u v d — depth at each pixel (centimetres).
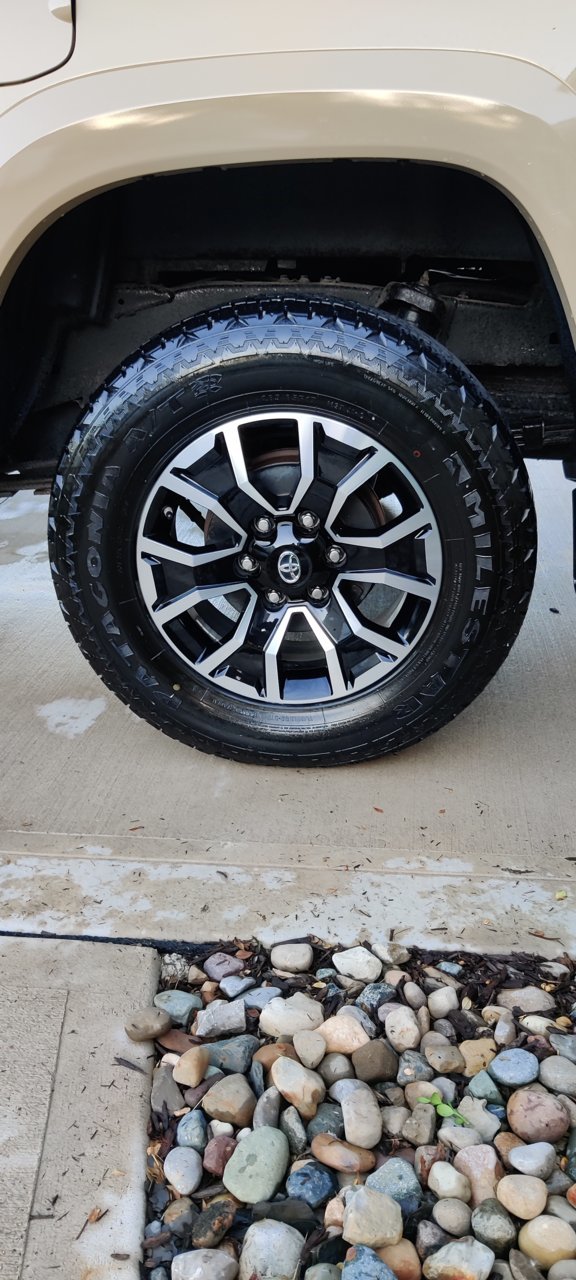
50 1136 138
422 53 157
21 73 164
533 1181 130
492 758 226
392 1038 154
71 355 221
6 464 229
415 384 176
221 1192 132
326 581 204
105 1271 122
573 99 157
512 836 198
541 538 344
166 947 171
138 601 204
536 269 204
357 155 164
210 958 168
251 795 214
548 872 186
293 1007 158
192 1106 144
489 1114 141
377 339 177
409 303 197
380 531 194
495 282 207
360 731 212
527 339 212
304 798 213
